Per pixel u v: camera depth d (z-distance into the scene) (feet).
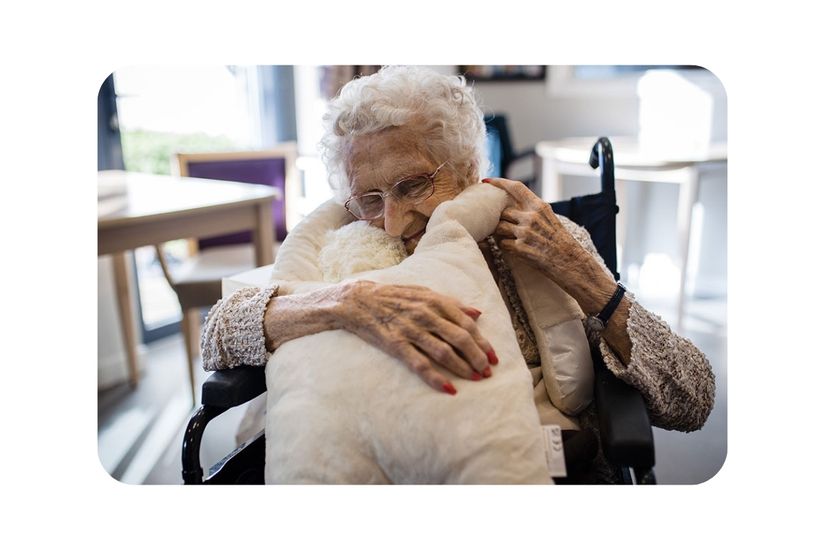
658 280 11.00
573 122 11.84
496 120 10.89
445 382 2.77
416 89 3.38
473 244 3.19
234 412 5.66
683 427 3.45
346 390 2.86
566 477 3.15
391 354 2.88
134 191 7.09
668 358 3.21
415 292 2.96
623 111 11.44
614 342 3.29
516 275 3.40
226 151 8.38
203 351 3.42
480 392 2.76
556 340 3.31
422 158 3.38
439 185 3.47
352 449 2.82
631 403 3.02
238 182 8.45
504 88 11.93
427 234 3.25
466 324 2.88
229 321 3.32
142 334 9.30
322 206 3.84
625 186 10.41
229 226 6.79
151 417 7.45
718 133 9.70
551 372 3.29
